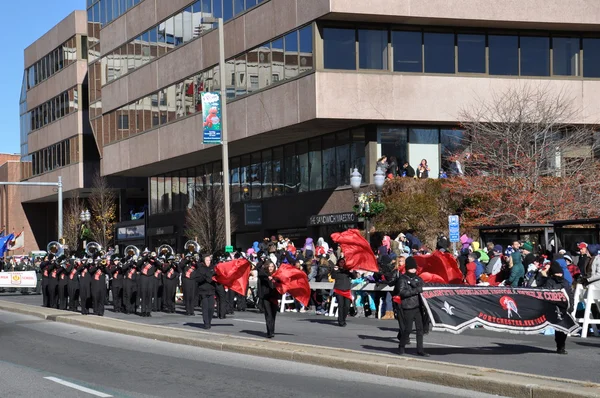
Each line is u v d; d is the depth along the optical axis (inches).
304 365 555.5
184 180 2020.2
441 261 682.8
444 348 625.3
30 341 740.0
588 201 1208.8
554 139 1311.5
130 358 607.8
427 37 1373.0
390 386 465.1
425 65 1368.1
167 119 1835.6
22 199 2984.7
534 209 1207.6
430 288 565.0
